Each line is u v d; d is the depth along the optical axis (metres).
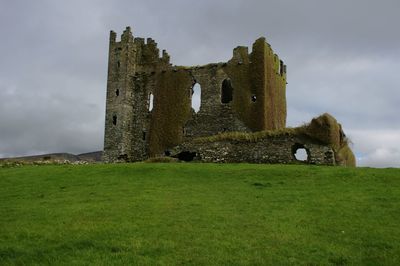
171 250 20.23
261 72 61.09
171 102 65.25
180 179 37.75
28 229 23.33
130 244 20.88
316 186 33.91
